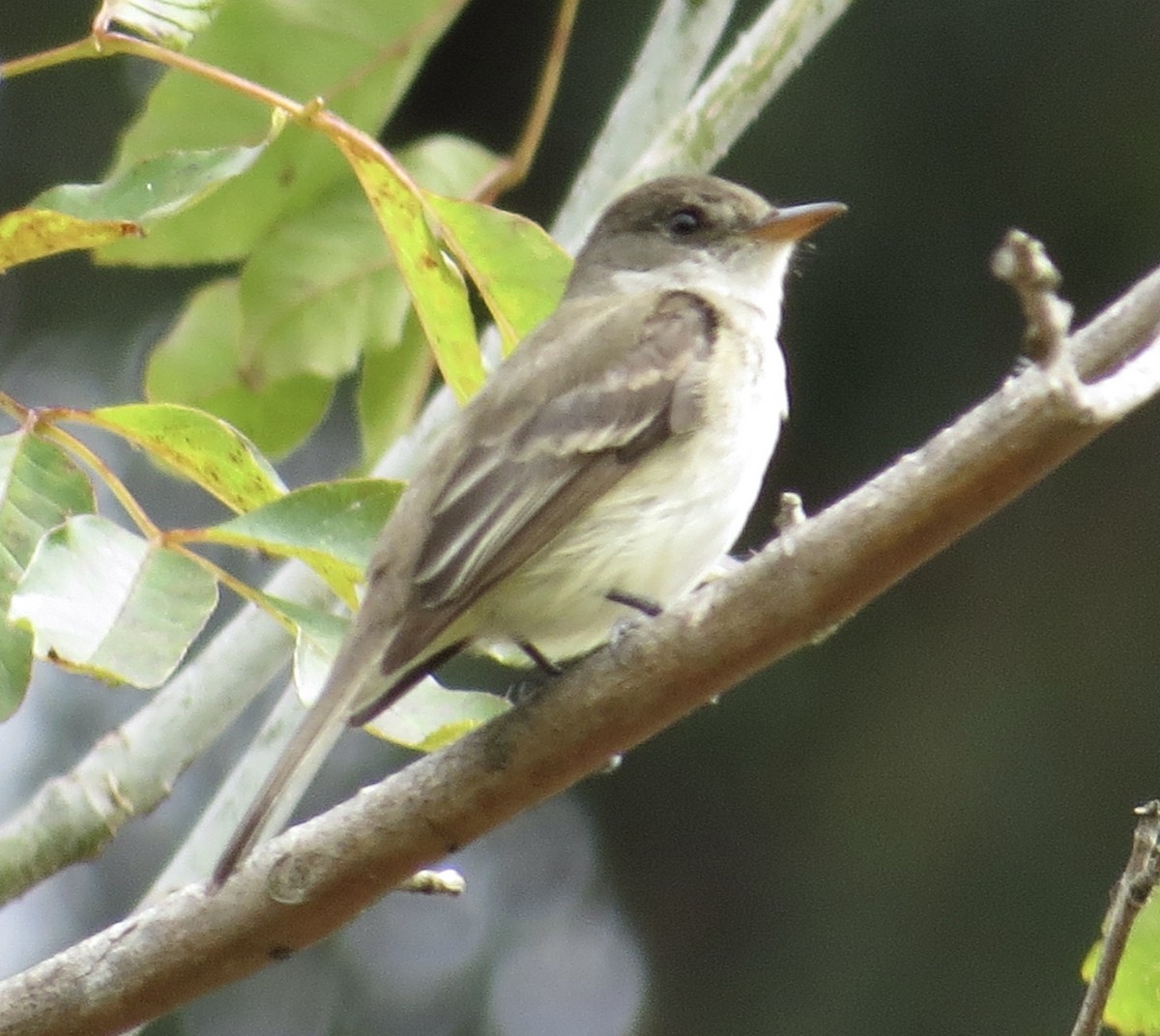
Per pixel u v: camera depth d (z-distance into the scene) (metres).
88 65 13.68
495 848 14.74
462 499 8.00
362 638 7.45
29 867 7.61
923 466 6.05
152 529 6.59
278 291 9.14
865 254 13.34
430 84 13.74
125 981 6.61
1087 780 13.02
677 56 9.59
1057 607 13.43
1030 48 13.05
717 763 13.84
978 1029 12.66
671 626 6.44
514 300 8.14
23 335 14.07
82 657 6.11
